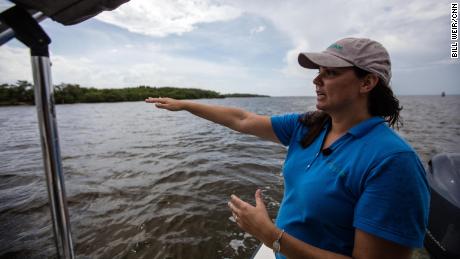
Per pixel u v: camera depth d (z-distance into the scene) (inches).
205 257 125.7
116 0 35.5
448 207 86.0
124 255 128.7
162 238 140.5
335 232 42.5
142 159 319.3
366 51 41.9
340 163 41.7
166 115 1202.0
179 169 264.2
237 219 46.7
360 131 41.8
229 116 74.5
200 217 160.9
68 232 37.6
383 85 43.5
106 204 183.0
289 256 41.4
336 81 44.3
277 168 264.4
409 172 34.1
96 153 361.4
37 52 31.9
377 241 35.2
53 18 36.6
